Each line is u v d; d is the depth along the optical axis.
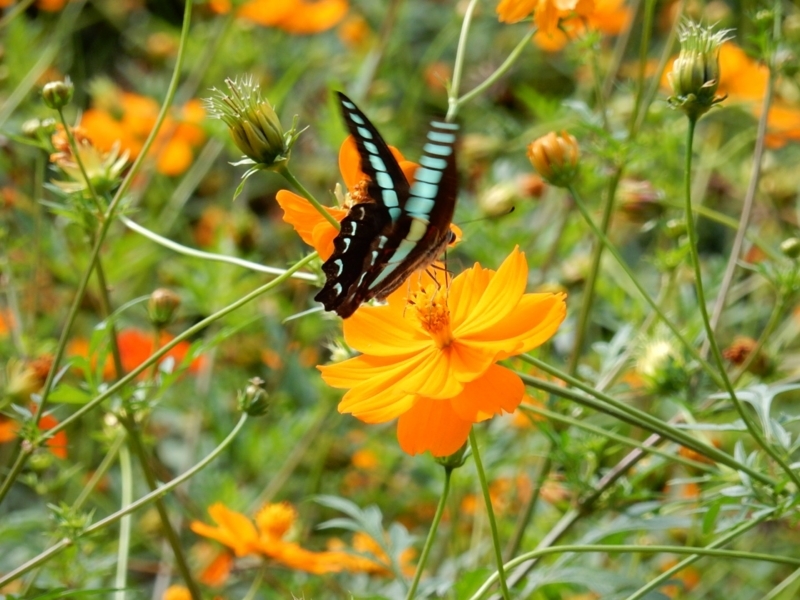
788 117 0.89
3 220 0.92
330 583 0.83
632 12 0.86
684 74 0.67
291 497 0.92
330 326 0.89
